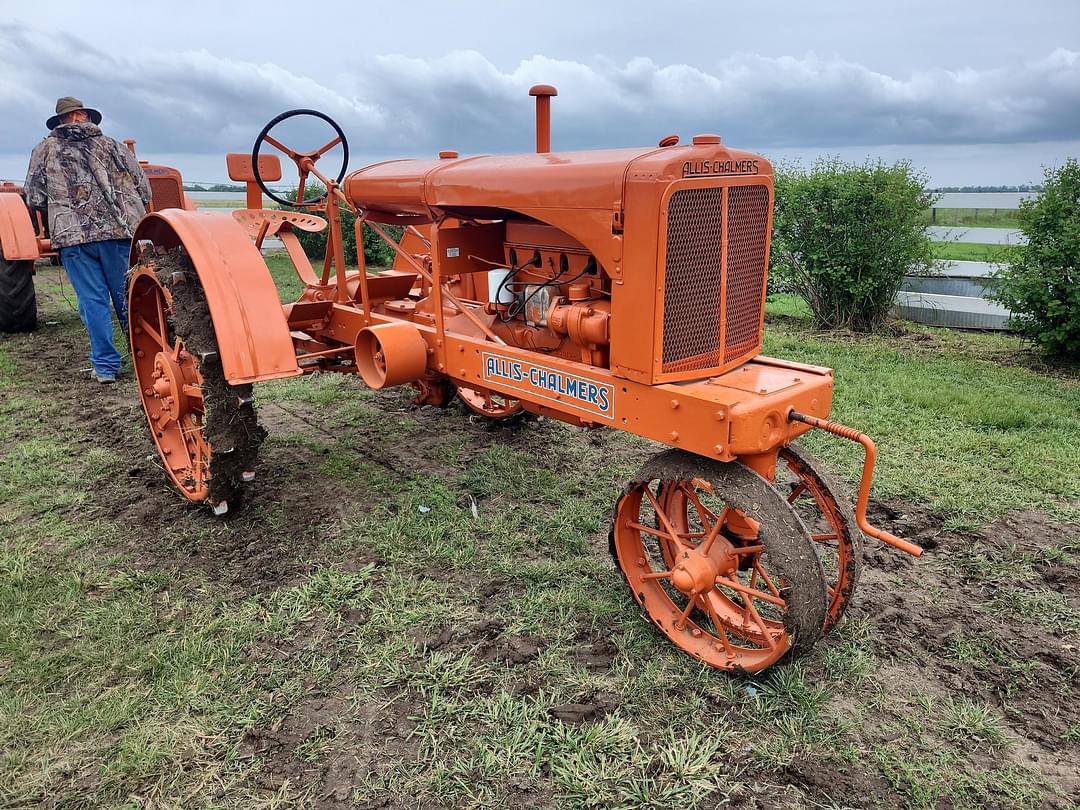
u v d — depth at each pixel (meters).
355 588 3.03
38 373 6.07
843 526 2.39
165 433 4.02
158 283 3.36
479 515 3.65
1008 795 2.04
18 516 3.58
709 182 2.32
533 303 3.08
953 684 2.48
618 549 2.74
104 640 2.65
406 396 5.48
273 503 3.74
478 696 2.39
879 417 4.92
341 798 2.02
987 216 21.94
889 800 2.03
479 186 2.89
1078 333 6.39
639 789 2.05
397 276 3.95
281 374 3.21
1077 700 2.41
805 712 2.31
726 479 2.30
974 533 3.45
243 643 2.65
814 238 8.05
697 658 2.54
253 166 3.80
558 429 4.87
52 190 5.29
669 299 2.34
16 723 2.26
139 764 2.12
